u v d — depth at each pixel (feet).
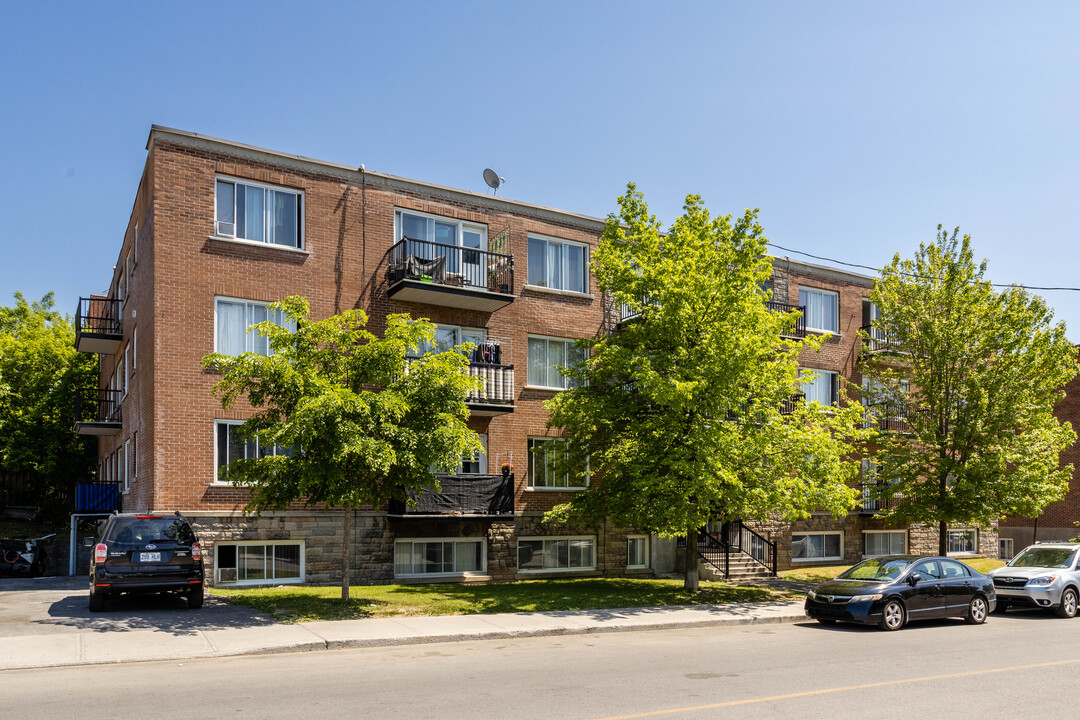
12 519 119.65
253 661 36.45
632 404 65.26
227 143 66.69
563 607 55.98
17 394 108.27
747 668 35.27
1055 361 76.07
